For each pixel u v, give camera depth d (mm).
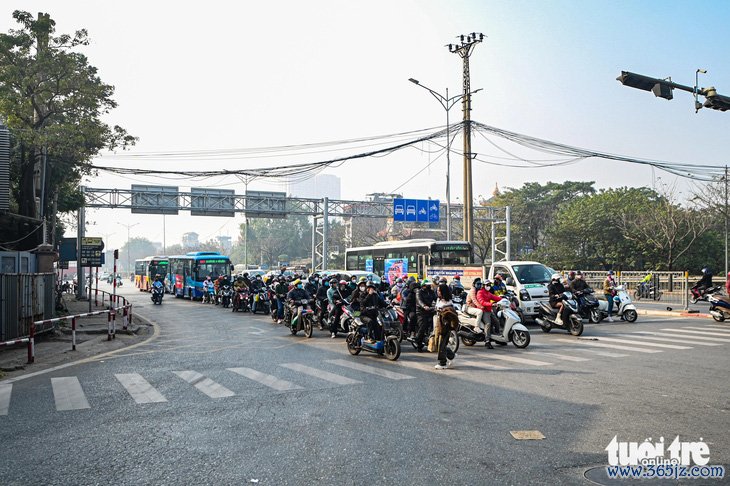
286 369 10258
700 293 21391
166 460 5297
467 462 5145
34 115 22828
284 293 19719
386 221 78438
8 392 8445
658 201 52375
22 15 21406
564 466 5035
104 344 14312
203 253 36688
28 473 4992
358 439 5875
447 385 8656
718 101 14930
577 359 11070
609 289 18656
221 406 7414
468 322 13109
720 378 9016
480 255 56781
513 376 9359
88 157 23922
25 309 14070
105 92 23500
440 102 30906
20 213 23109
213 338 15539
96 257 28094
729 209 41031
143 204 41969
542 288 18172
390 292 17562
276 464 5141
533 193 60375
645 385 8484
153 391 8422
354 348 12000
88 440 5957
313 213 47500
